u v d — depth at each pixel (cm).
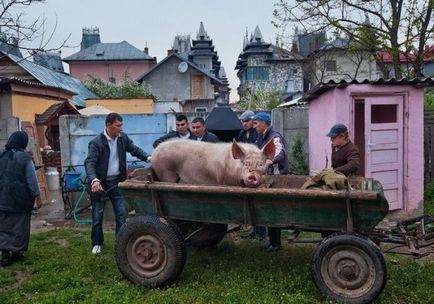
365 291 444
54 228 858
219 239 646
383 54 1483
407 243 479
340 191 442
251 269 556
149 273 517
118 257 529
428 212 874
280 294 473
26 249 624
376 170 871
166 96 4209
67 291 497
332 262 459
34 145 1152
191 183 548
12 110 1419
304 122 1081
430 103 1520
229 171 508
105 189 655
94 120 1044
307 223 474
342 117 852
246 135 740
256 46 4453
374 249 439
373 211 444
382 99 867
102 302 463
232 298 464
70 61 5056
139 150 685
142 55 5141
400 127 882
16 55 1952
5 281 544
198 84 4206
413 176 884
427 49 1276
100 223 659
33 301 476
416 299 456
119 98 2486
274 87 3953
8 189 602
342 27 1291
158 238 513
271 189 464
